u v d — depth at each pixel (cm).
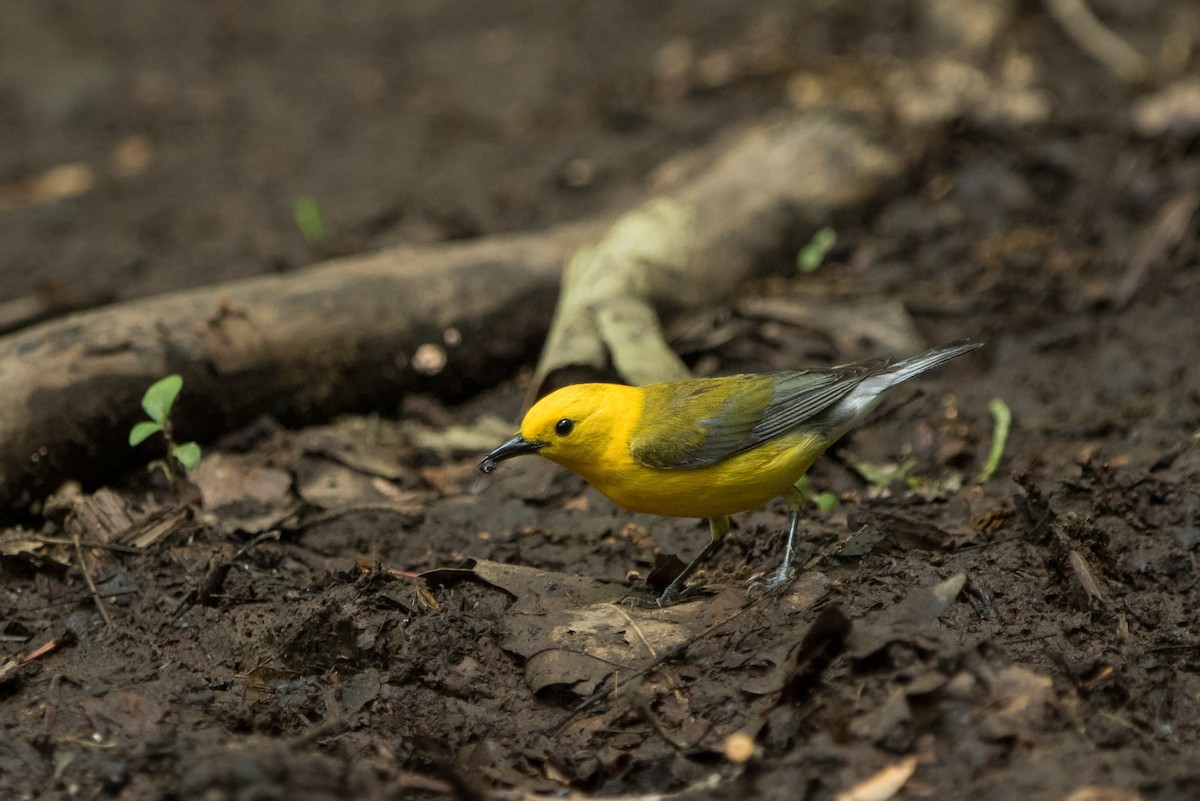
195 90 2348
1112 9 2077
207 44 2562
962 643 766
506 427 1314
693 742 762
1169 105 1705
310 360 1289
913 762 686
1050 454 1159
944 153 1686
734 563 1016
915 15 2117
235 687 858
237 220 1820
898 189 1650
